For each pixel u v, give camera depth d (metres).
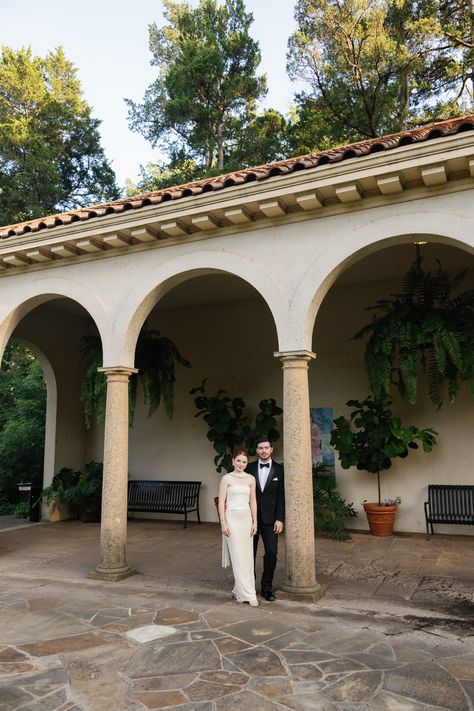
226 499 5.69
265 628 4.75
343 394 10.16
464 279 9.31
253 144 18.95
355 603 5.44
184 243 6.88
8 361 18.50
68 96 23.56
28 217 19.55
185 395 11.66
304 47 16.06
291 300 6.08
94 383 9.82
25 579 6.68
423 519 9.28
